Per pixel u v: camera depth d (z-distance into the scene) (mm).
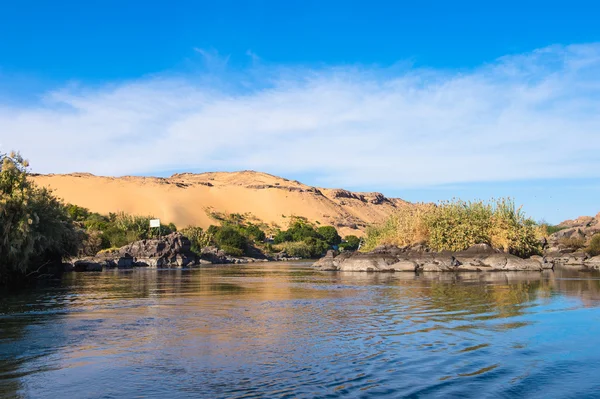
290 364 11984
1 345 14203
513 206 58062
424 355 12875
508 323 17531
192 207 188250
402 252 55500
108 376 11070
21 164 38125
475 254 51750
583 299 24484
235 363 12102
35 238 35312
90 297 26797
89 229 82812
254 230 147625
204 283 37219
